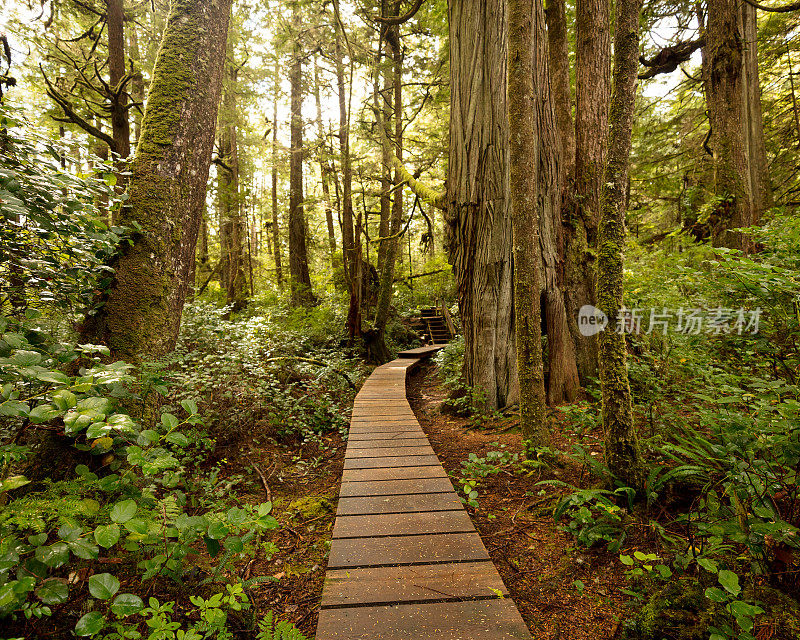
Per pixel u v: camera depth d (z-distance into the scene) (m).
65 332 3.00
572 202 5.81
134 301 2.82
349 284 11.27
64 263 2.44
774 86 11.88
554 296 5.51
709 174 10.97
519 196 3.49
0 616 1.24
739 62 7.11
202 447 4.16
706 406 3.34
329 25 9.79
